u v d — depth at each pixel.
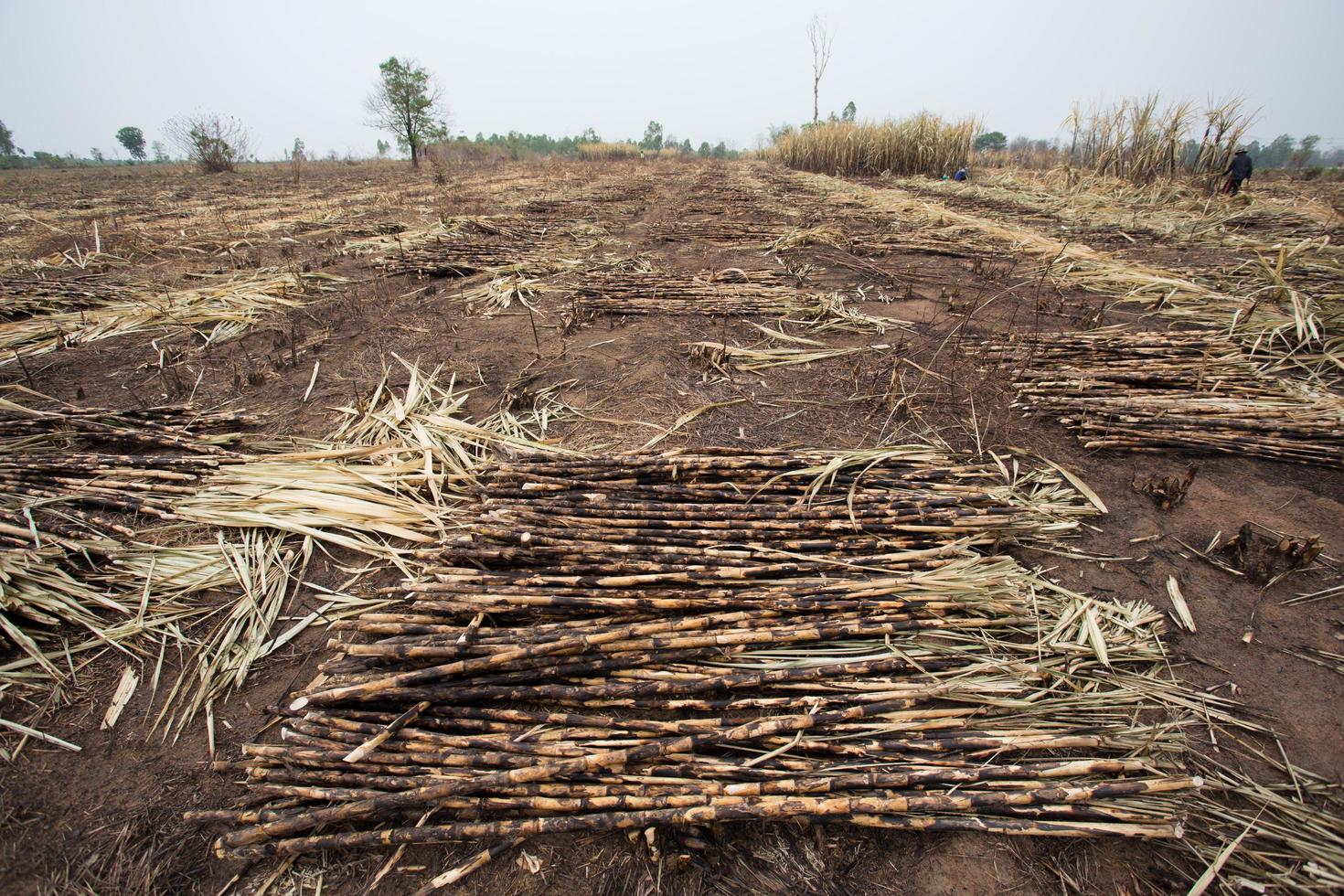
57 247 9.11
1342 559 2.94
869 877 1.84
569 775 2.00
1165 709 2.26
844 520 3.00
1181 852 1.89
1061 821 1.92
